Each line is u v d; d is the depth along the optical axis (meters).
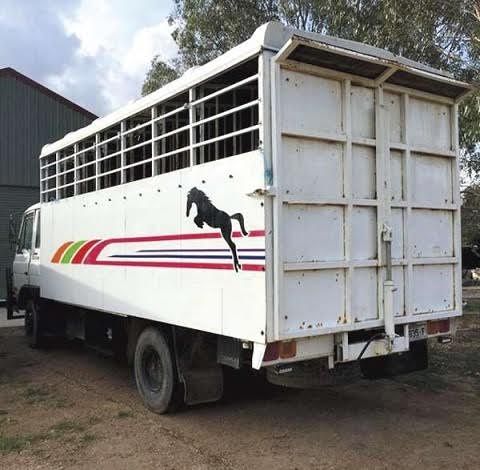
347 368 4.82
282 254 4.17
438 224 5.28
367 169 4.78
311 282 4.36
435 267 5.21
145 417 5.49
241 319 4.36
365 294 4.67
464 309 12.84
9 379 7.18
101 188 6.79
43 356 8.62
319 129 4.46
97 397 6.26
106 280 6.47
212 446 4.68
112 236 6.34
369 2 11.03
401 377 6.78
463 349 8.32
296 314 4.26
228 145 4.92
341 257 4.55
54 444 4.82
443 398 5.96
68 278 7.52
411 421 5.22
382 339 4.70
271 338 4.12
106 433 5.06
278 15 15.67
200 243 4.85
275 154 4.16
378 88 4.83
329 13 12.12
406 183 5.00
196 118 5.11
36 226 9.02
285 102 4.28
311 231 4.38
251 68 4.58
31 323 9.35
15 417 5.59
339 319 4.49
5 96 16.05
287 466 4.24
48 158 8.57
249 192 4.26
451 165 5.44
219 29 16.39
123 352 6.90
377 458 4.36
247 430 5.04
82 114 17.25
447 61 10.11
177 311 5.16
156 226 5.51
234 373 6.00
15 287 9.98
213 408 5.70
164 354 5.45
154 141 5.62
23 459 4.51
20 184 16.23
